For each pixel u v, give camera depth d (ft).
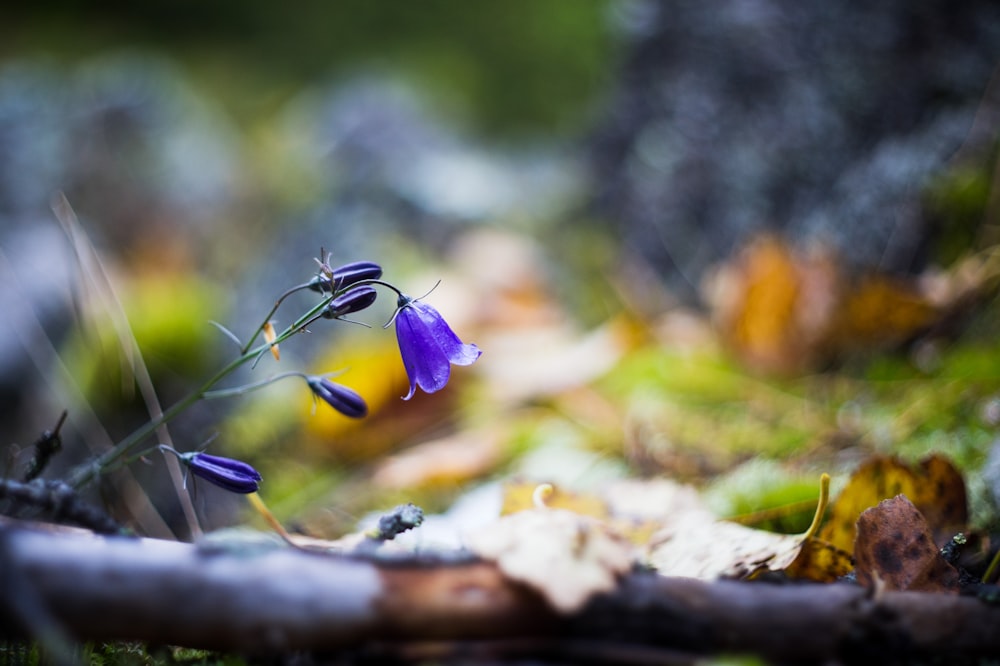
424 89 4.70
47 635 1.40
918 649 1.46
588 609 1.44
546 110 4.71
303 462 2.20
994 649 1.46
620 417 2.13
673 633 1.44
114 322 1.97
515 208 3.19
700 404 2.13
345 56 5.40
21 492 1.53
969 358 2.02
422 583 1.44
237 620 1.43
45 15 5.88
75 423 2.25
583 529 1.46
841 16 2.36
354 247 2.85
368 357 2.16
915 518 1.56
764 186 2.48
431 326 1.65
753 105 2.54
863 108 2.31
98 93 3.83
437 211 3.04
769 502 1.84
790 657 1.46
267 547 1.44
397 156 3.42
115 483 1.94
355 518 2.00
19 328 2.57
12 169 3.54
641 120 2.82
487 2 5.46
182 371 2.48
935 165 2.20
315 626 1.43
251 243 3.69
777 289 2.14
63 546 1.42
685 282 2.62
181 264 3.51
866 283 2.10
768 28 2.49
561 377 2.21
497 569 1.44
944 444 1.89
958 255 2.15
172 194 3.75
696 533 1.70
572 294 2.75
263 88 5.16
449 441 2.13
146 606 1.42
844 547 1.69
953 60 2.24
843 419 2.02
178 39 5.70
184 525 2.06
